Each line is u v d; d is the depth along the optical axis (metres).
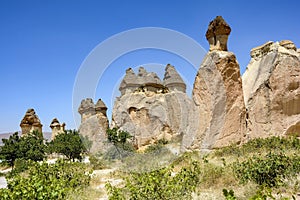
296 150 13.91
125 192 8.02
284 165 9.00
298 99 19.16
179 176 7.15
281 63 19.92
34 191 5.38
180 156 13.75
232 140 17.09
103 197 9.42
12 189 5.58
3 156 26.17
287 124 18.86
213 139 16.48
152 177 6.29
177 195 6.36
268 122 19.06
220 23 19.09
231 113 17.55
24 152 26.75
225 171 10.39
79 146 23.50
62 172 9.96
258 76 21.34
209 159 14.48
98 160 14.09
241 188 8.73
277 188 8.40
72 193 8.51
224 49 19.08
